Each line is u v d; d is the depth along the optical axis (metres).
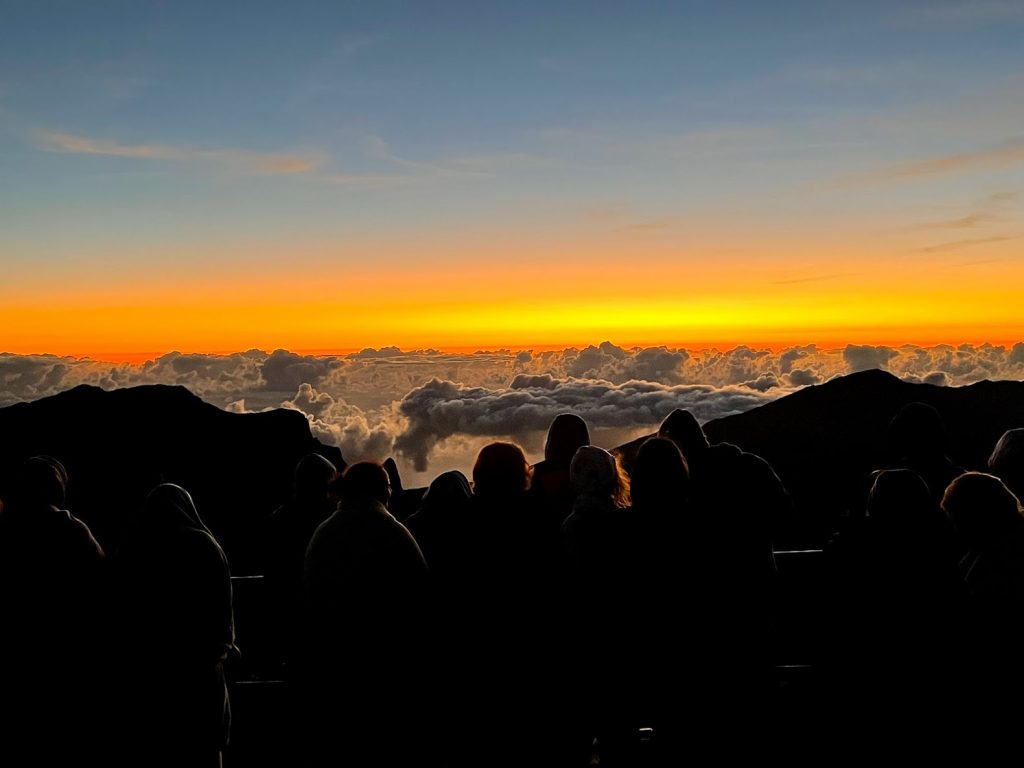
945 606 3.79
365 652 4.42
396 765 4.48
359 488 4.65
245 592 5.89
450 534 4.66
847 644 3.99
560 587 4.46
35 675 4.14
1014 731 3.74
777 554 5.80
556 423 5.48
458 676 4.61
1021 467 4.35
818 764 4.35
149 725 4.15
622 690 4.35
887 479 3.98
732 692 4.24
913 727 3.78
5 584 4.16
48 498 4.33
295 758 5.23
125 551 4.30
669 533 4.23
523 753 4.46
